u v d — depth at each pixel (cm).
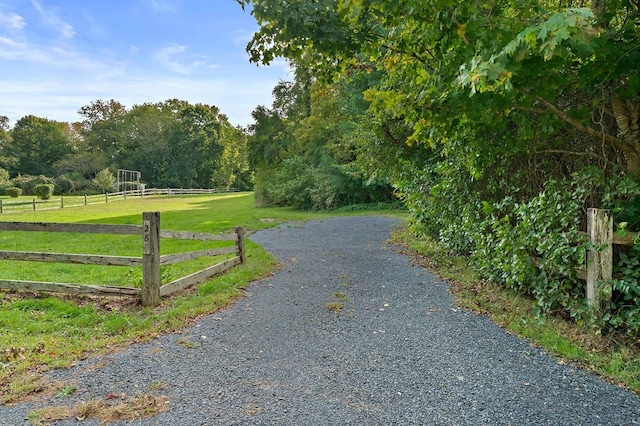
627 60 327
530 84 332
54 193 4709
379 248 945
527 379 304
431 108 382
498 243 530
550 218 426
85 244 1056
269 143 2553
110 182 4966
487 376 309
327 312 479
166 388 289
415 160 891
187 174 5834
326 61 488
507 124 470
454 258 757
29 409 259
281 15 388
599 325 370
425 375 312
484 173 607
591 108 389
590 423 244
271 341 386
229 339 391
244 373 315
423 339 390
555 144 470
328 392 285
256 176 2688
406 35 418
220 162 5988
